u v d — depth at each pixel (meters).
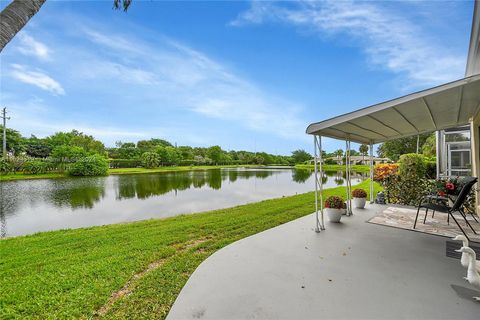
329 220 4.42
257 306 1.89
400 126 4.25
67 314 2.01
